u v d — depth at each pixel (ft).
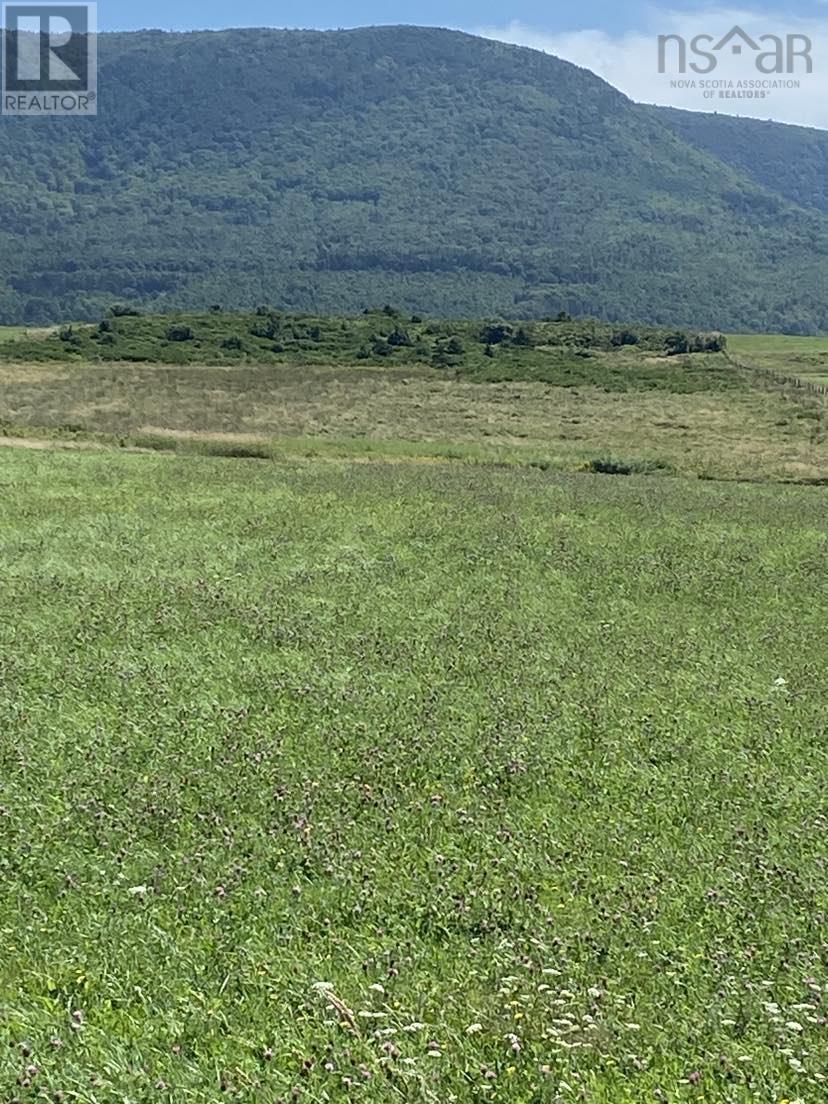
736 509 127.85
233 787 41.27
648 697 56.13
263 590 76.79
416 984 28.48
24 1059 24.43
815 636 71.05
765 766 46.98
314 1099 23.57
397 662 60.08
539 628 69.87
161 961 29.04
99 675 54.54
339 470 147.54
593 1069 25.34
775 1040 26.86
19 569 79.36
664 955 30.76
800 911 33.91
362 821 39.34
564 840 38.58
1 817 37.60
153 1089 23.72
